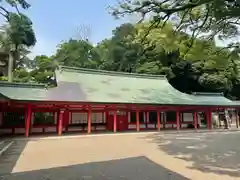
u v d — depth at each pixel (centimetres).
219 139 1805
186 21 967
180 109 2564
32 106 1930
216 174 771
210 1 701
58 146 1393
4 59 3434
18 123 2005
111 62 3722
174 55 2248
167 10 800
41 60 4472
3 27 916
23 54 3725
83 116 2294
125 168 852
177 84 4425
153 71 3769
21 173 773
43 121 2119
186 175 758
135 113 2559
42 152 1184
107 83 2553
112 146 1402
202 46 1045
